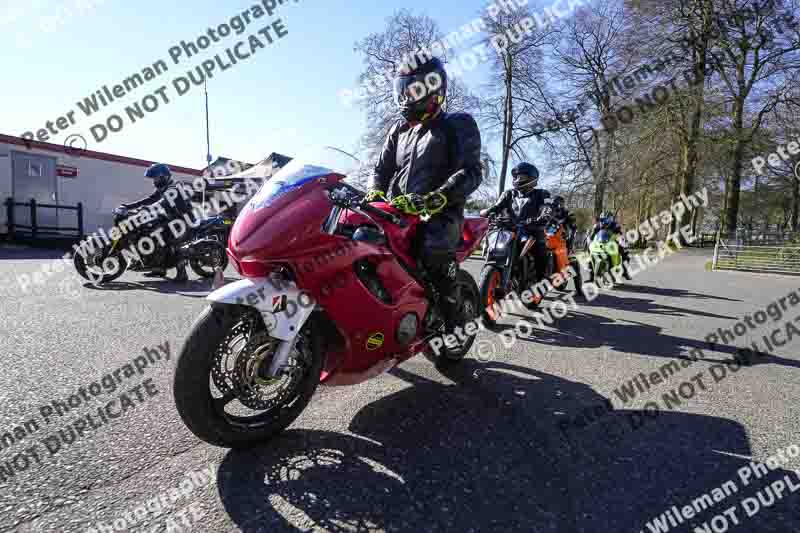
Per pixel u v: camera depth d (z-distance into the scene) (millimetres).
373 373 3002
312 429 2773
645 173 26234
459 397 3336
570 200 27297
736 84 25125
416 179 3445
